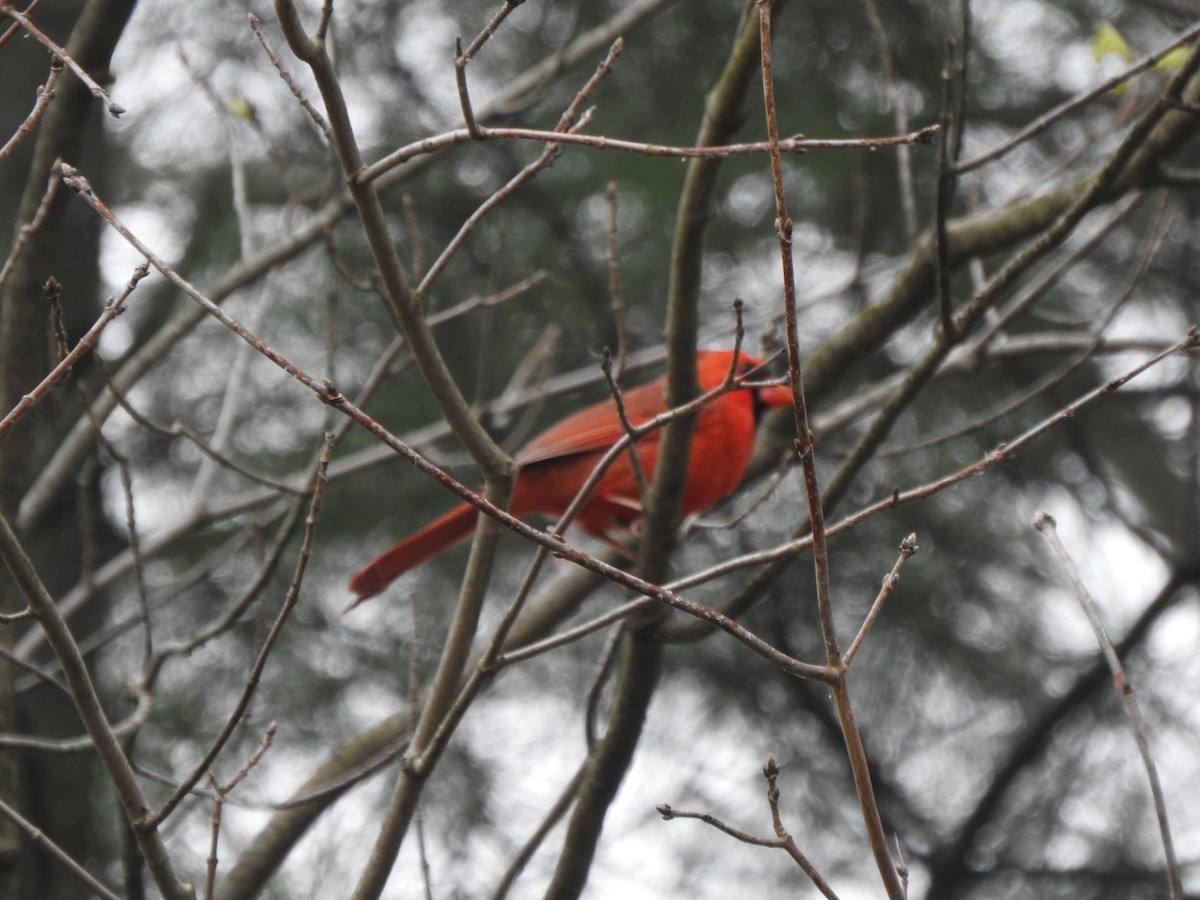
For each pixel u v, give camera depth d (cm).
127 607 1109
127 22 668
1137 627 1171
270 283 806
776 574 648
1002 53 1155
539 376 1159
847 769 1190
